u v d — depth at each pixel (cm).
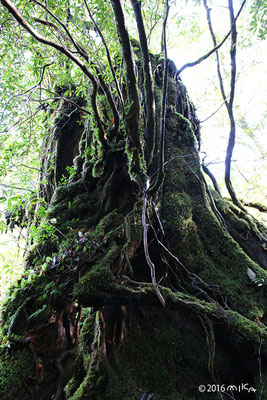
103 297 214
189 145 380
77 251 253
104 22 280
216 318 224
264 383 206
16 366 192
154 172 320
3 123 288
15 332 204
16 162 330
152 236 302
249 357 221
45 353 216
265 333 217
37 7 261
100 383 268
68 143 457
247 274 288
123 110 261
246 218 358
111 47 309
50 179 441
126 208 312
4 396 179
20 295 226
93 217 318
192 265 294
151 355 292
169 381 272
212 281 282
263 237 338
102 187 336
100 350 289
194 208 333
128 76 236
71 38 238
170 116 390
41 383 201
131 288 225
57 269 241
